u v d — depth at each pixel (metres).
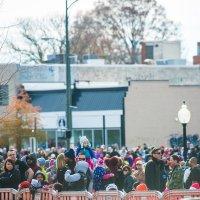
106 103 82.69
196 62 105.19
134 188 32.84
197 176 32.47
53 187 32.47
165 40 110.81
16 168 33.56
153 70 91.56
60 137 78.31
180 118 39.06
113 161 33.78
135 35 120.00
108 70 91.06
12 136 67.25
